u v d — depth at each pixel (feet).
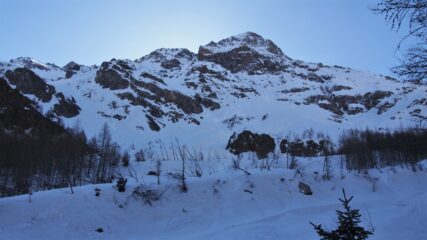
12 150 240.32
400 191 206.80
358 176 221.46
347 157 275.39
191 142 542.98
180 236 137.59
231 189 179.52
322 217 153.69
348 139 379.76
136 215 152.56
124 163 310.24
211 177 189.78
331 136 532.32
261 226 142.41
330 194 195.72
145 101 655.76
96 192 157.38
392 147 292.61
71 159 262.47
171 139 553.23
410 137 275.39
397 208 155.94
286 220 151.74
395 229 109.19
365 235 44.32
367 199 188.24
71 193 155.94
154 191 166.91
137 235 139.03
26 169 232.94
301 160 321.32
